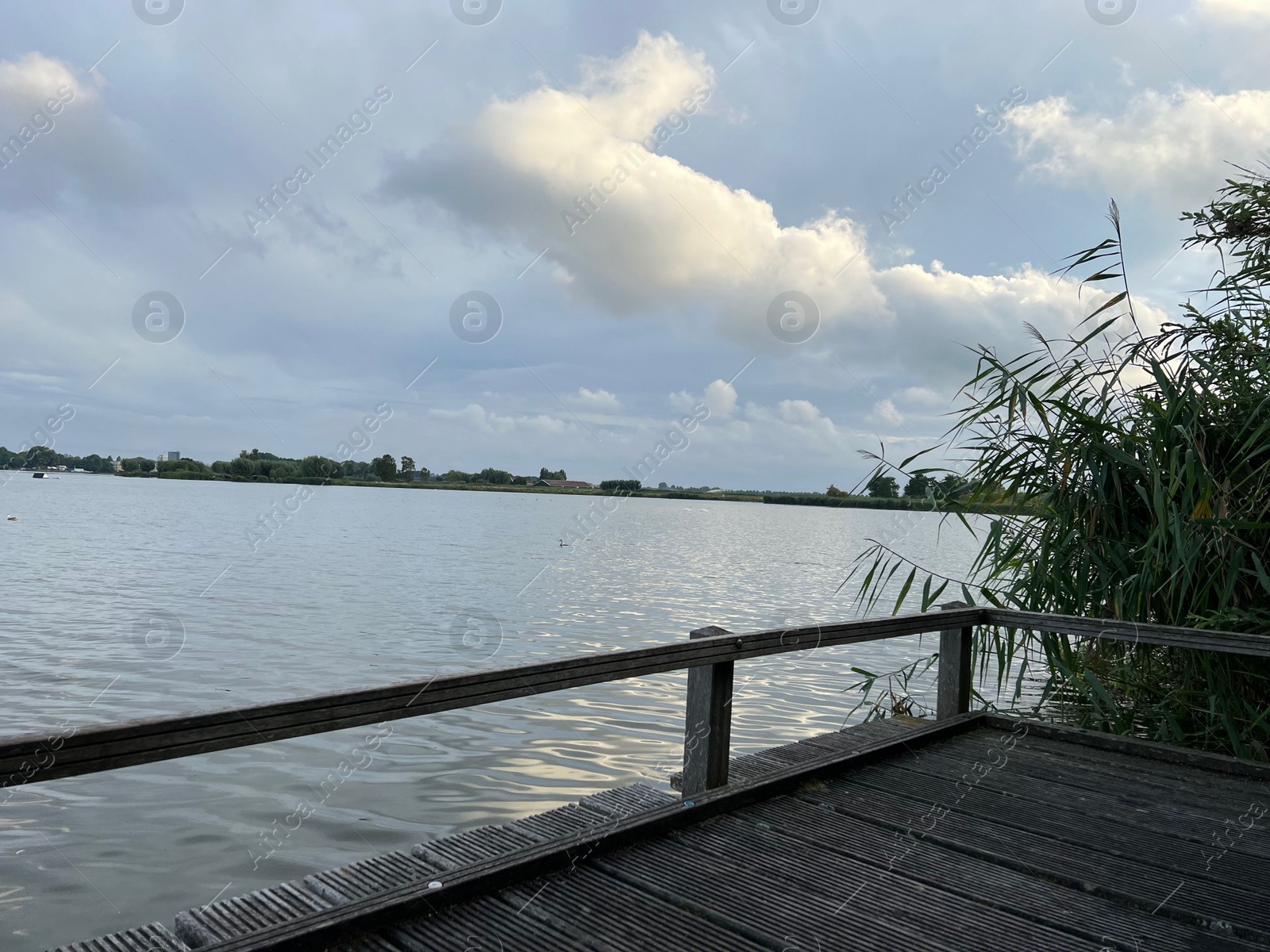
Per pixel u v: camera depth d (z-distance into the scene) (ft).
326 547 94.68
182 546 87.97
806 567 88.28
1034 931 8.75
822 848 10.57
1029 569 20.33
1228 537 17.51
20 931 12.41
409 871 9.27
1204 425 18.89
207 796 18.31
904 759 14.92
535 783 19.38
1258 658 17.63
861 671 23.15
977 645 20.11
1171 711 19.01
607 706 27.27
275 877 14.35
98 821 16.76
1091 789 13.62
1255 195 19.77
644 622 45.93
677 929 8.29
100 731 6.04
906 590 20.92
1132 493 19.77
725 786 11.95
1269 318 19.16
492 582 63.82
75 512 150.30
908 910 9.05
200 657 32.50
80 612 43.37
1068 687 20.44
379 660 32.81
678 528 202.39
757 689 30.58
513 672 8.79
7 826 16.47
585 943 7.88
